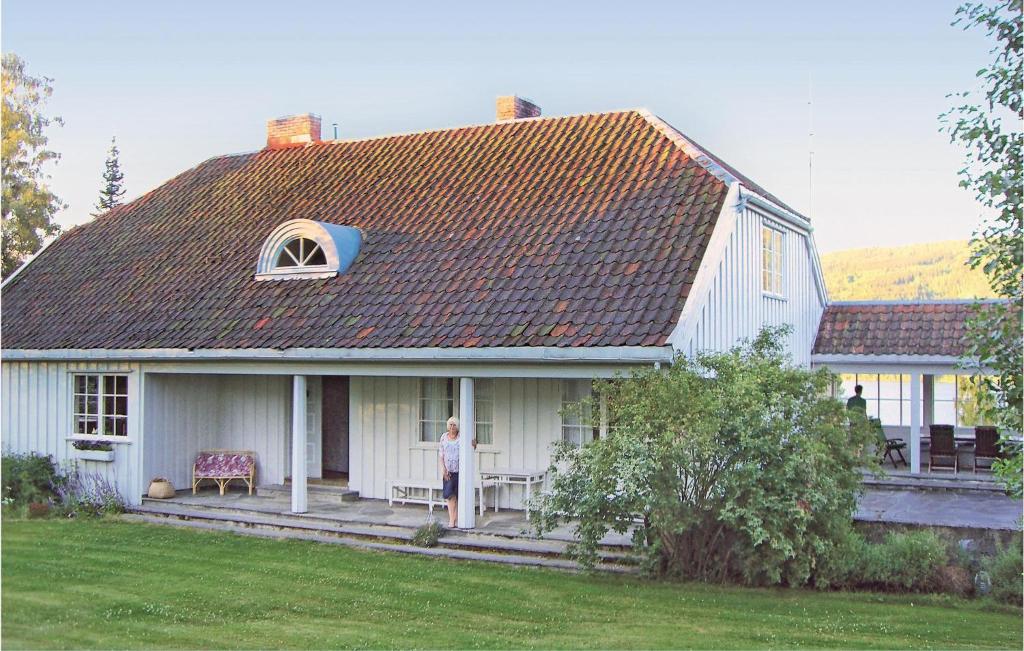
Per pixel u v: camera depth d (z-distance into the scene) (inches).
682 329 507.8
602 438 478.9
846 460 470.3
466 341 554.3
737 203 607.5
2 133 1368.1
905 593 453.4
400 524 597.6
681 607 419.8
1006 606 429.1
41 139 1424.7
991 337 378.3
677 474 455.8
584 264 584.4
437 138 816.3
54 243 874.1
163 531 621.0
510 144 759.1
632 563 507.5
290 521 624.4
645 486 455.2
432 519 609.3
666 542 479.8
